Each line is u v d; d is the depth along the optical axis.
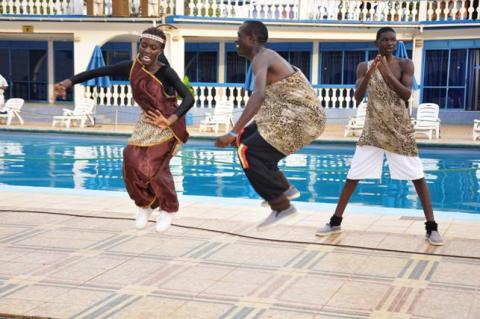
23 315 4.21
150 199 5.41
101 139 18.09
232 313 4.27
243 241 6.22
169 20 21.61
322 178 12.45
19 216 7.27
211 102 23.61
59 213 7.41
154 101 5.15
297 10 22.91
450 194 10.90
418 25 22.58
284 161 14.59
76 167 13.48
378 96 6.03
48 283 4.88
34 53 27.14
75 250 5.84
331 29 22.53
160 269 5.28
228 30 22.23
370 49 24.31
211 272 5.20
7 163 13.91
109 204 8.09
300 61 25.45
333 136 18.25
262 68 4.75
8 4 22.86
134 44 26.52
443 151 16.02
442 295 4.63
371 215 7.61
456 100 23.23
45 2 22.91
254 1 23.20
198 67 26.45
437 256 5.69
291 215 4.99
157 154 5.25
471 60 22.73
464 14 22.38
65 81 5.20
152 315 4.23
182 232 6.57
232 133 4.58
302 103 4.86
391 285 4.87
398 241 6.23
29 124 21.14
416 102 23.47
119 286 4.83
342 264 5.44
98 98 23.16
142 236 6.39
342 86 22.73
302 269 5.29
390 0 22.83
